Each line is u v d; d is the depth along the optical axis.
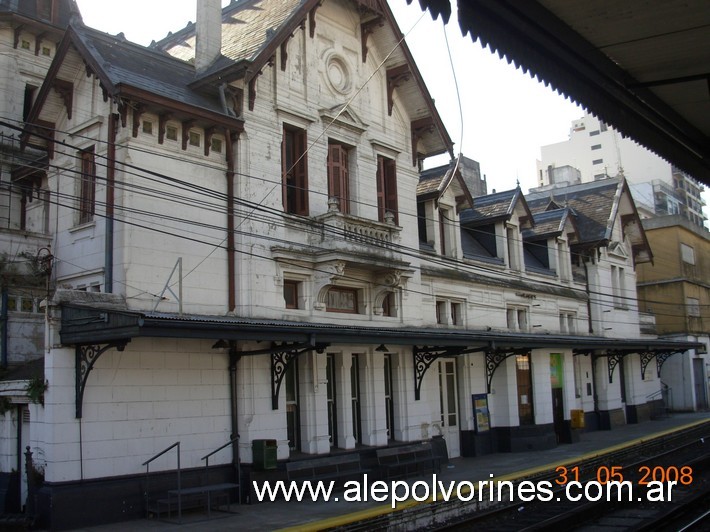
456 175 24.69
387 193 21.55
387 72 21.75
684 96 7.18
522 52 5.89
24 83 22.98
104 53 16.14
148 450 14.48
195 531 12.54
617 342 29.28
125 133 15.15
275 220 17.53
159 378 14.88
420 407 21.33
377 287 19.95
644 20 5.84
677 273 45.09
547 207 35.75
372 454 19.02
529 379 27.00
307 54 19.08
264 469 15.87
